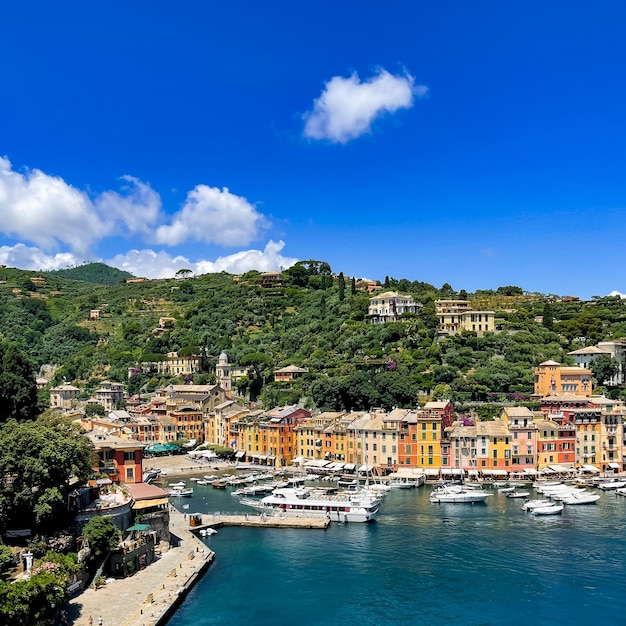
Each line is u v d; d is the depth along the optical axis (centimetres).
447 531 14138
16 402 15650
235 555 12788
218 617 9881
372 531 14300
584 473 19912
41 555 10025
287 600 10525
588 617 9775
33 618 8269
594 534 13712
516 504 16550
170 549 12775
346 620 9794
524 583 11050
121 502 12325
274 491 16575
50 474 10712
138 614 9500
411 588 10950
